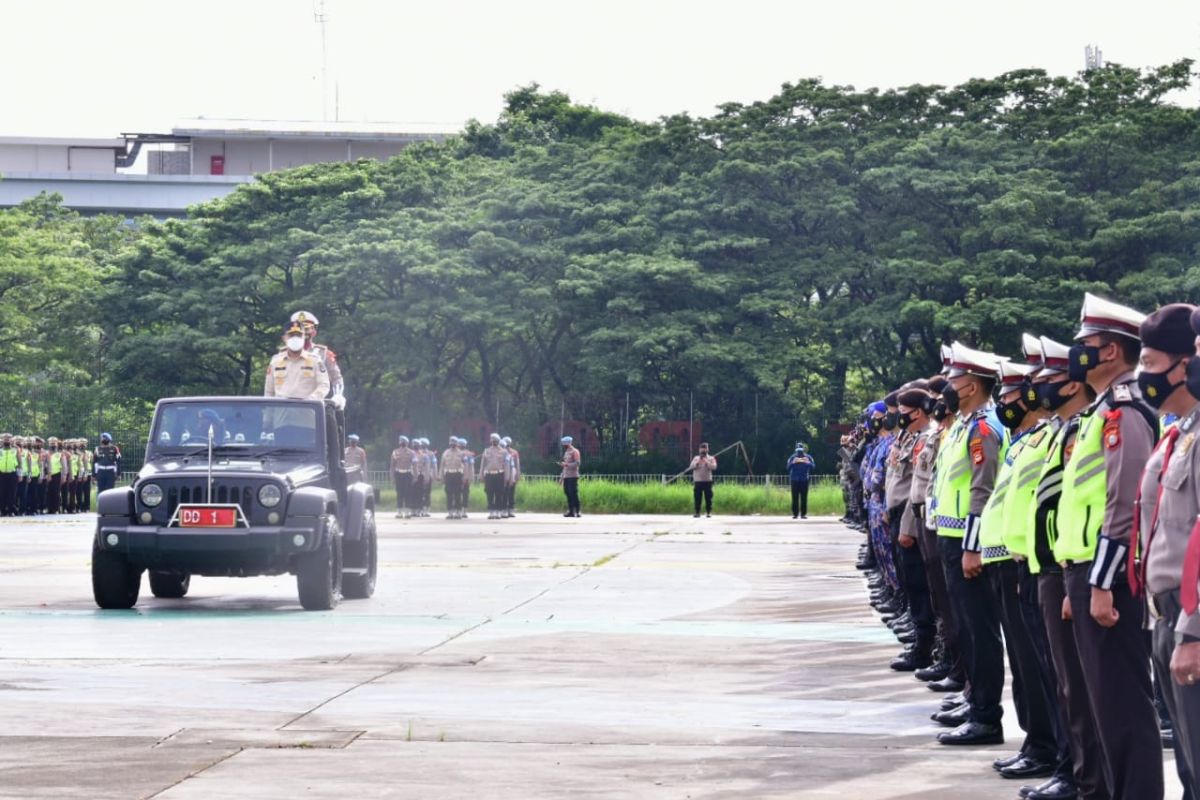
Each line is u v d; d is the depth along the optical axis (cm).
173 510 2680
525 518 6931
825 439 9331
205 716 1596
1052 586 1173
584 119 10744
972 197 8819
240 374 9869
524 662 2047
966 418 1511
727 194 9356
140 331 9831
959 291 9012
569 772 1321
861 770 1342
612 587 3203
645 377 9244
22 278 9750
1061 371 1174
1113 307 1100
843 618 2617
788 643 2273
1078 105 9512
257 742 1452
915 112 9650
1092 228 8738
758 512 7438
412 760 1370
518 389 9925
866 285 9375
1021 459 1272
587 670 1977
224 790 1238
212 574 2755
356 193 9475
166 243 9706
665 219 9288
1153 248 8675
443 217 9306
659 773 1321
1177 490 923
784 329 9238
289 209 9694
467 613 2681
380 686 1820
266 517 2675
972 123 9331
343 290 9175
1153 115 9062
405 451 7006
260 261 9294
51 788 1245
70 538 5066
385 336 9256
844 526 5938
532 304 9088
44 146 16338
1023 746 1341
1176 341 931
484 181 9762
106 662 2025
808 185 9325
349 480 2958
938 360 9188
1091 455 1100
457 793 1234
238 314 9319
